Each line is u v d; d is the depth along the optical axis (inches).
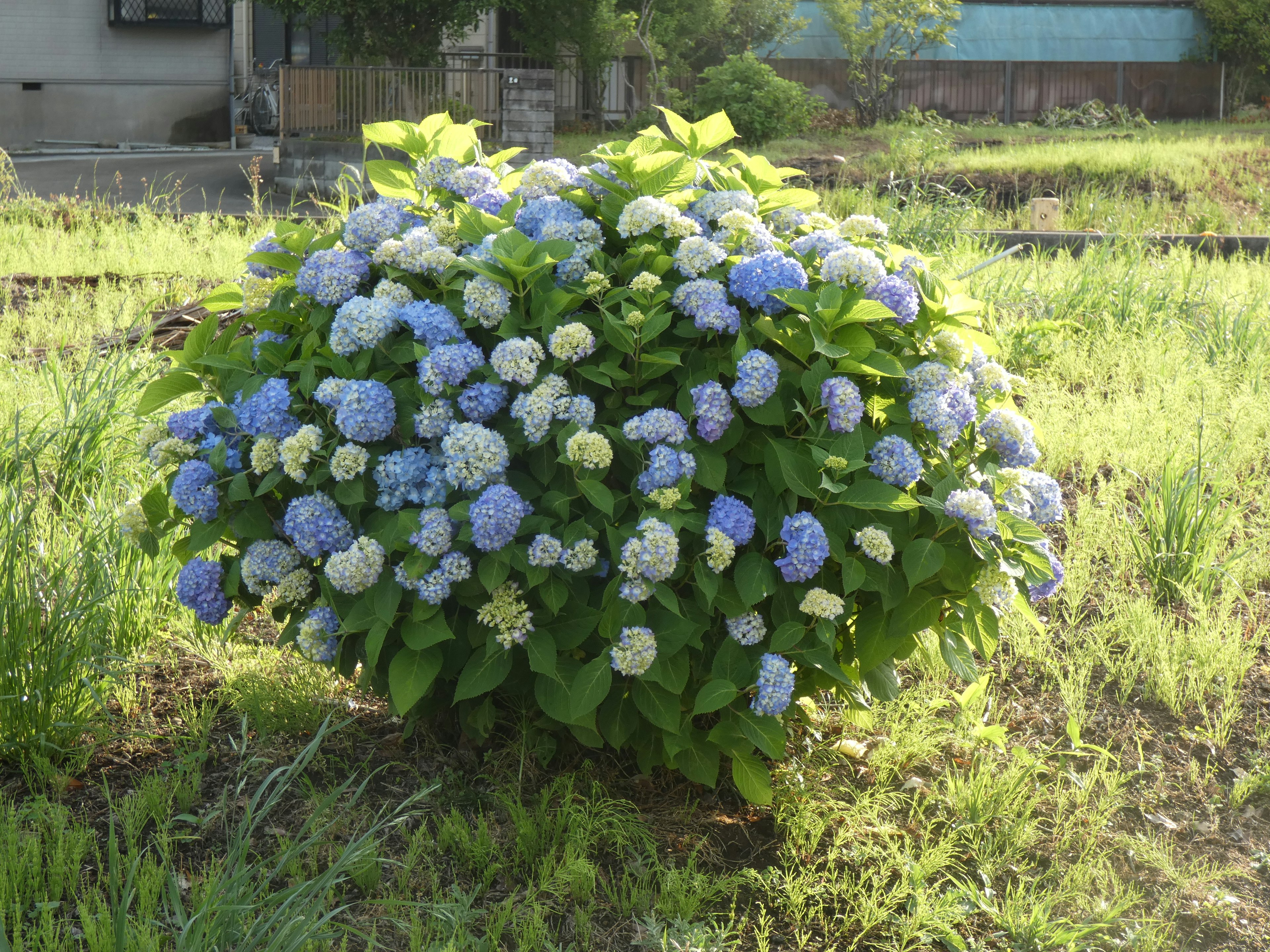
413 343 119.2
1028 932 114.0
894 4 855.1
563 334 114.1
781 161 689.6
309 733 142.5
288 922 98.7
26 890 108.5
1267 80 971.3
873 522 119.5
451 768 136.4
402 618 119.6
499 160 147.9
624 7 853.8
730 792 137.8
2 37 848.3
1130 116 957.2
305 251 128.7
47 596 144.8
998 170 628.7
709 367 119.6
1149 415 241.3
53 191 625.9
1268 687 163.6
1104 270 348.8
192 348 131.3
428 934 107.1
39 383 231.8
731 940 113.1
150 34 896.3
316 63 1005.8
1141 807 138.1
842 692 131.1
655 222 122.4
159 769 134.2
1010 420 127.0
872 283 119.1
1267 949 116.0
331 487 120.8
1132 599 184.5
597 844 125.2
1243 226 541.3
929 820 133.5
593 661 116.0
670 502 111.8
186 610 164.9
